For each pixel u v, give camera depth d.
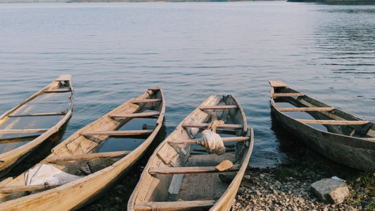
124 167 8.88
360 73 22.28
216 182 8.76
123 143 12.07
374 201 7.80
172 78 21.94
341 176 9.25
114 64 26.23
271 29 52.97
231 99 14.77
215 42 38.19
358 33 44.59
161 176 8.57
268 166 10.24
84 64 26.30
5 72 23.62
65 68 24.92
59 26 60.69
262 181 9.23
